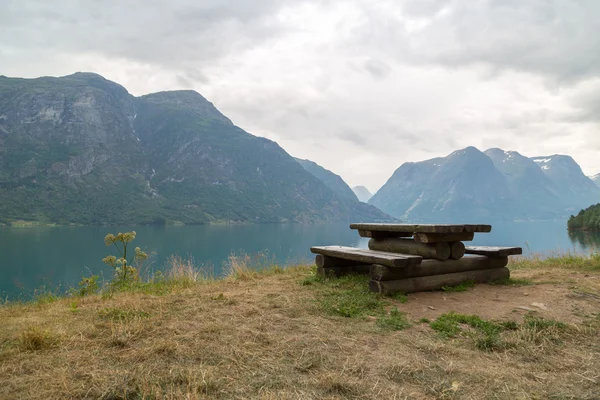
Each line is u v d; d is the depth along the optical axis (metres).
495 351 3.41
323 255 6.73
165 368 2.93
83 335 3.71
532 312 4.61
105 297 5.88
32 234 139.38
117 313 4.50
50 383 2.68
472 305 4.93
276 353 3.25
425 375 2.87
